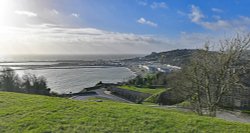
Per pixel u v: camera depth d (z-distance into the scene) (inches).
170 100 2041.1
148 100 2268.7
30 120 431.2
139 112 529.7
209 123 472.4
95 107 553.3
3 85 2461.9
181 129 425.7
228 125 469.7
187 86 1016.2
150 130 410.9
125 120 454.9
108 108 552.4
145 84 3617.1
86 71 7101.4
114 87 3425.2
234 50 894.4
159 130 413.7
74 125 412.2
